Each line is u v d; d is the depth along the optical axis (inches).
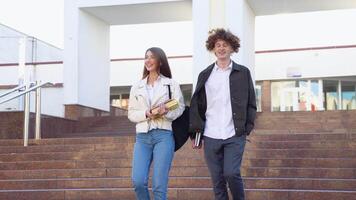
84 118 523.2
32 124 408.2
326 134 310.0
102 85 593.9
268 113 474.6
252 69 540.1
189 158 282.0
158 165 171.0
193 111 177.2
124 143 321.4
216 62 180.7
